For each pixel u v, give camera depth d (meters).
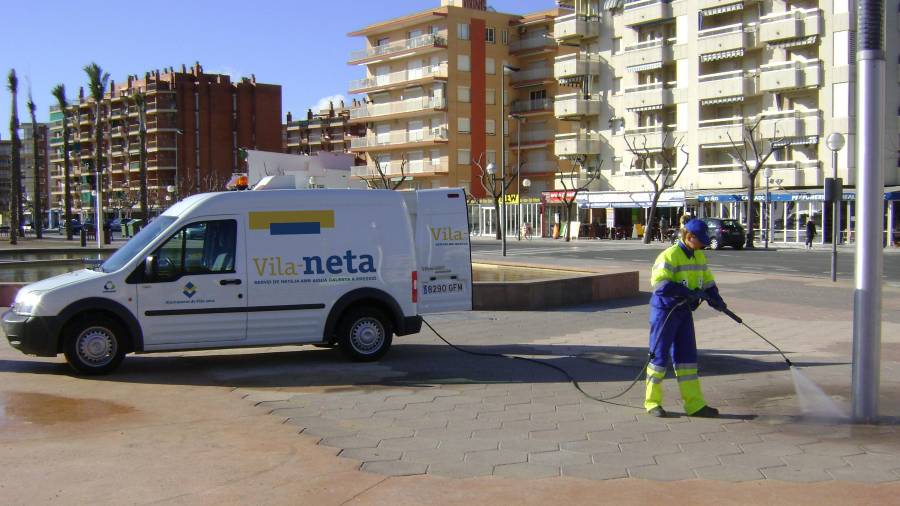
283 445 6.05
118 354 8.99
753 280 21.11
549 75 69.75
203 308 9.15
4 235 64.94
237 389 8.23
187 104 98.31
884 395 7.78
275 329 9.41
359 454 5.80
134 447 5.98
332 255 9.62
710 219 41.25
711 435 6.34
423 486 5.07
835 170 20.41
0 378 8.77
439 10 69.19
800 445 6.01
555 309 15.19
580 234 57.56
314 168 38.47
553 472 5.37
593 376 8.98
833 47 45.69
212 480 5.19
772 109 48.97
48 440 6.19
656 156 56.16
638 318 13.97
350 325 9.74
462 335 12.14
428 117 71.69
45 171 131.00
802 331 12.48
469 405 7.48
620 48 59.34
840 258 32.34
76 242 47.69
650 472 5.36
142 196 66.81
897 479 5.18
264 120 101.94
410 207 10.17
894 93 45.03
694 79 52.38
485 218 65.06
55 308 8.69
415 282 9.96
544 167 69.56
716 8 51.03
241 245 9.32
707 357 10.17
